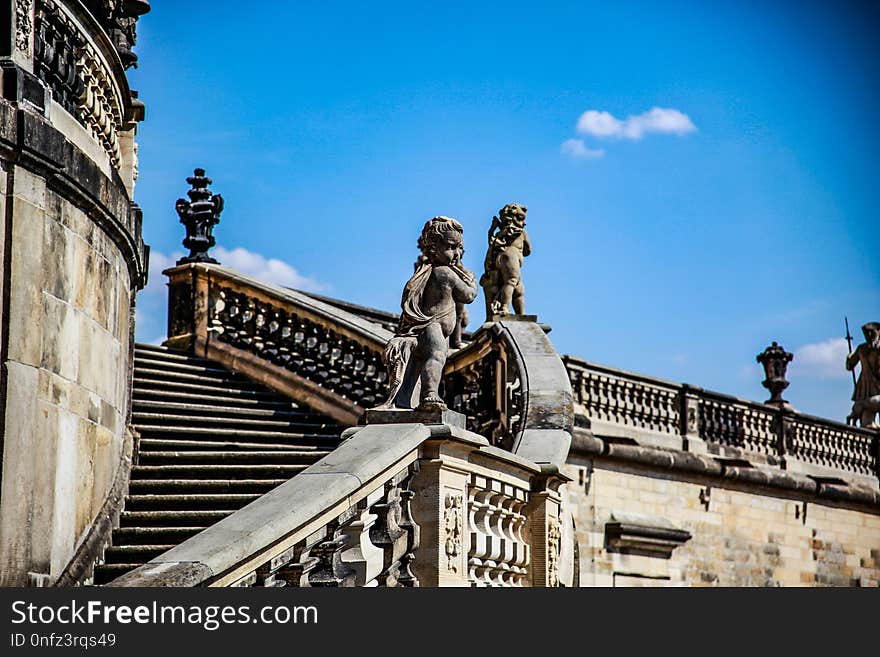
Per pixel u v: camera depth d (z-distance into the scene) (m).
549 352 18.20
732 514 31.94
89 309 13.05
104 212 13.26
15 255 11.52
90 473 12.95
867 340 40.28
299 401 20.66
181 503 13.98
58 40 12.66
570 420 17.12
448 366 19.61
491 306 20.97
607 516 28.48
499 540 14.35
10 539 11.12
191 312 22.41
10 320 11.39
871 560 36.41
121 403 14.35
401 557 12.41
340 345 20.80
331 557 10.84
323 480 11.06
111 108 14.34
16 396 11.34
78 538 12.54
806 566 34.06
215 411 18.34
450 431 12.72
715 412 32.25
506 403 18.08
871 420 39.12
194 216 23.19
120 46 16.06
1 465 11.12
